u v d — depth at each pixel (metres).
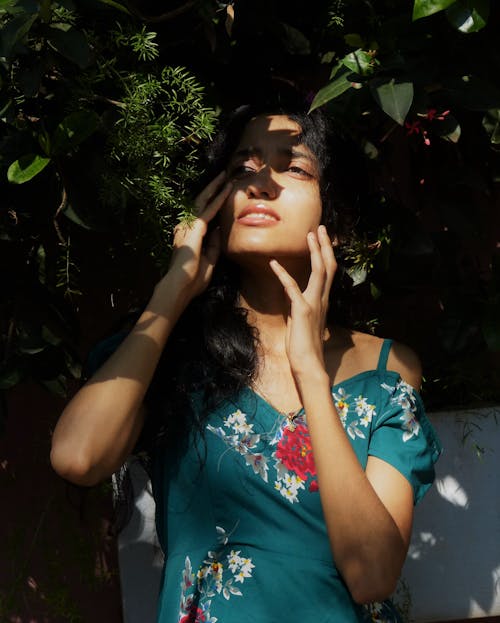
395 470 1.79
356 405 1.84
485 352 2.29
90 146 1.83
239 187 1.88
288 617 1.69
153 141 1.82
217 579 1.71
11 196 1.91
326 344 1.95
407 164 2.38
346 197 1.99
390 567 1.66
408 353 1.97
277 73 2.20
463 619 2.30
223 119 1.99
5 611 2.29
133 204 1.98
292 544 1.73
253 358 1.88
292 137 1.90
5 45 1.64
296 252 1.86
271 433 1.78
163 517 1.84
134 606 2.16
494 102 1.92
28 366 2.03
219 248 1.92
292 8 2.13
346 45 2.13
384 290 2.19
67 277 1.98
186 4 1.89
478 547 2.26
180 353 1.89
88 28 1.87
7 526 2.30
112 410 1.72
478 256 2.40
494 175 2.21
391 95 1.79
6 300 2.01
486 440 2.26
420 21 1.89
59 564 2.30
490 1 1.92
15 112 1.80
